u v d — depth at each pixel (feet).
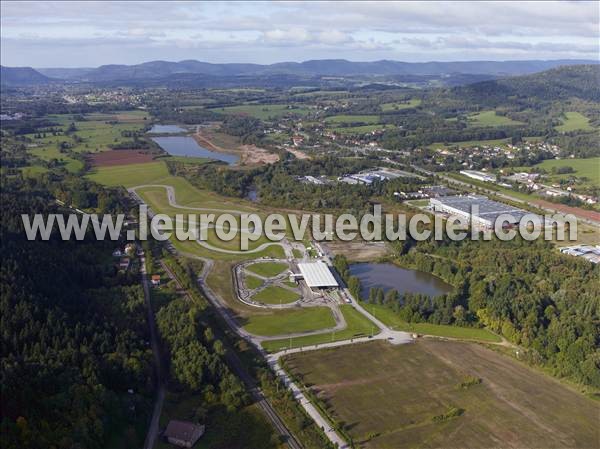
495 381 560.61
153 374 547.90
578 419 500.74
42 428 426.10
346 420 495.00
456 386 549.54
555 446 465.06
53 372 490.90
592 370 546.26
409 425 489.26
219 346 582.76
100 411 456.86
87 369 501.97
